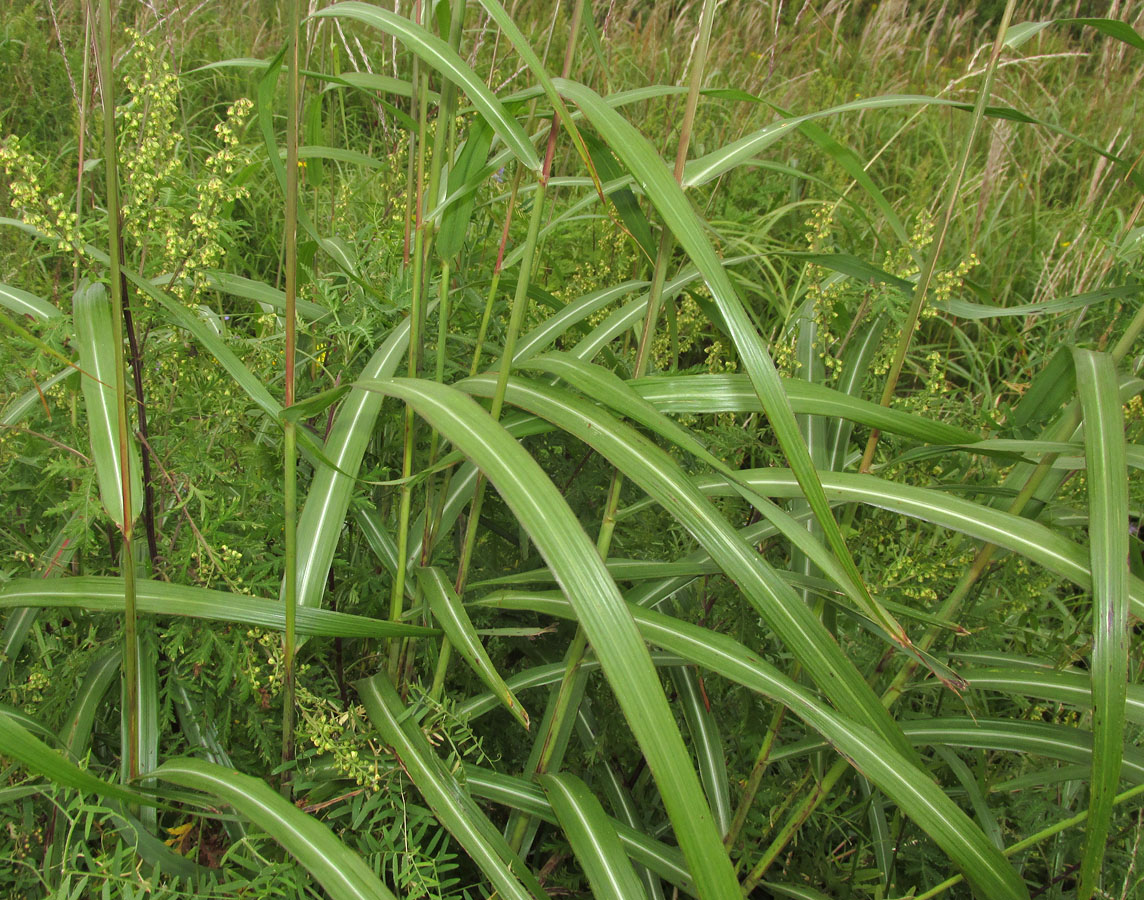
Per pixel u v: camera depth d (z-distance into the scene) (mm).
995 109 1184
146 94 1182
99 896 1215
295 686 1251
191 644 1336
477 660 1141
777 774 1786
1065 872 1621
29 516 1573
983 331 3109
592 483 1831
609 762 1767
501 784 1321
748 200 3371
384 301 1395
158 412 1297
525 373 1412
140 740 1259
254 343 1358
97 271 1253
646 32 4414
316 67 3355
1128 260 1741
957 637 1562
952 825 1014
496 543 1945
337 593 1604
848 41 5914
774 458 1545
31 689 1365
